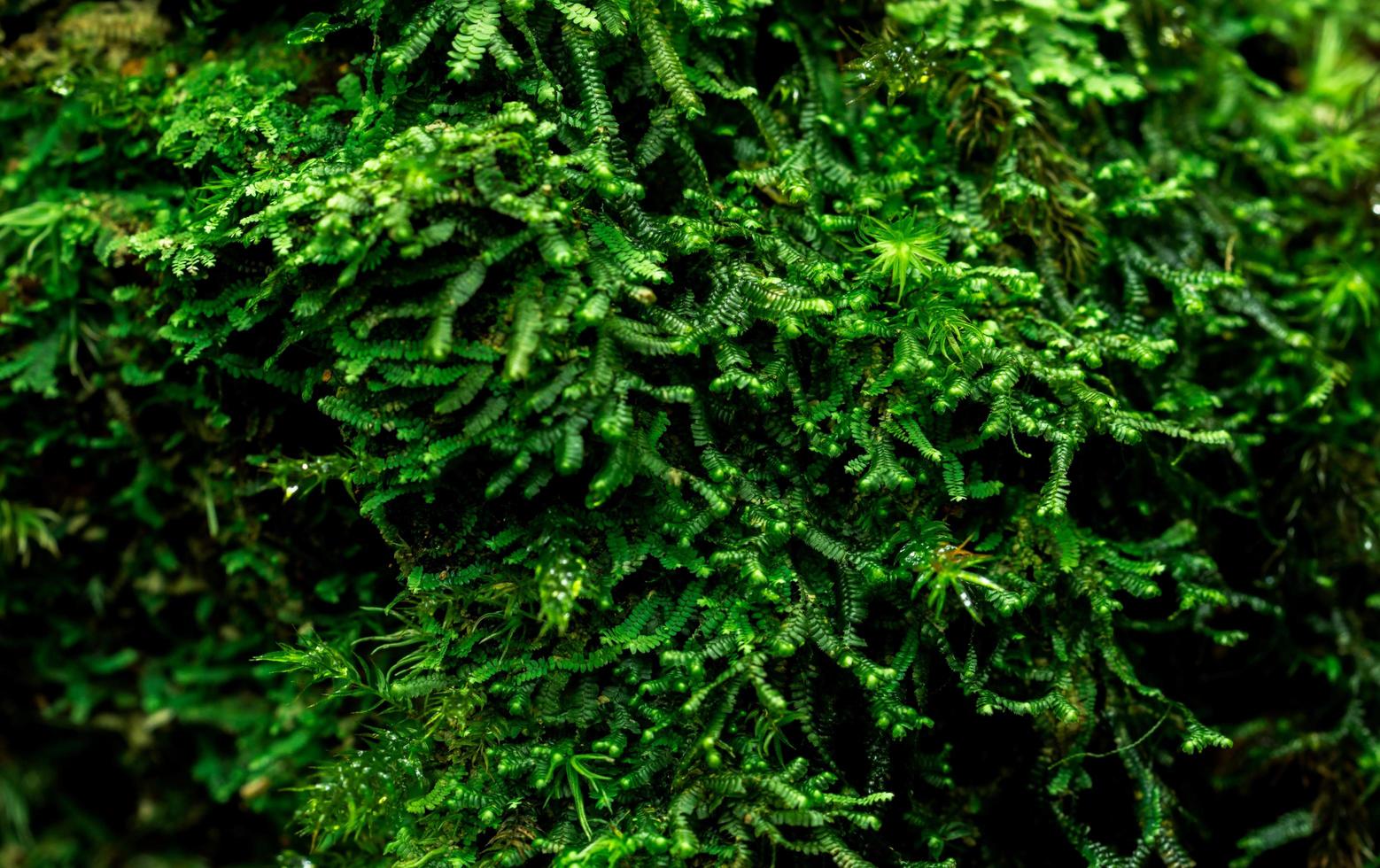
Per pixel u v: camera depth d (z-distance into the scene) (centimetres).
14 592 28
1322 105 30
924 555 24
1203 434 25
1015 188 26
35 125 27
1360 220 28
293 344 25
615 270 24
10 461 28
